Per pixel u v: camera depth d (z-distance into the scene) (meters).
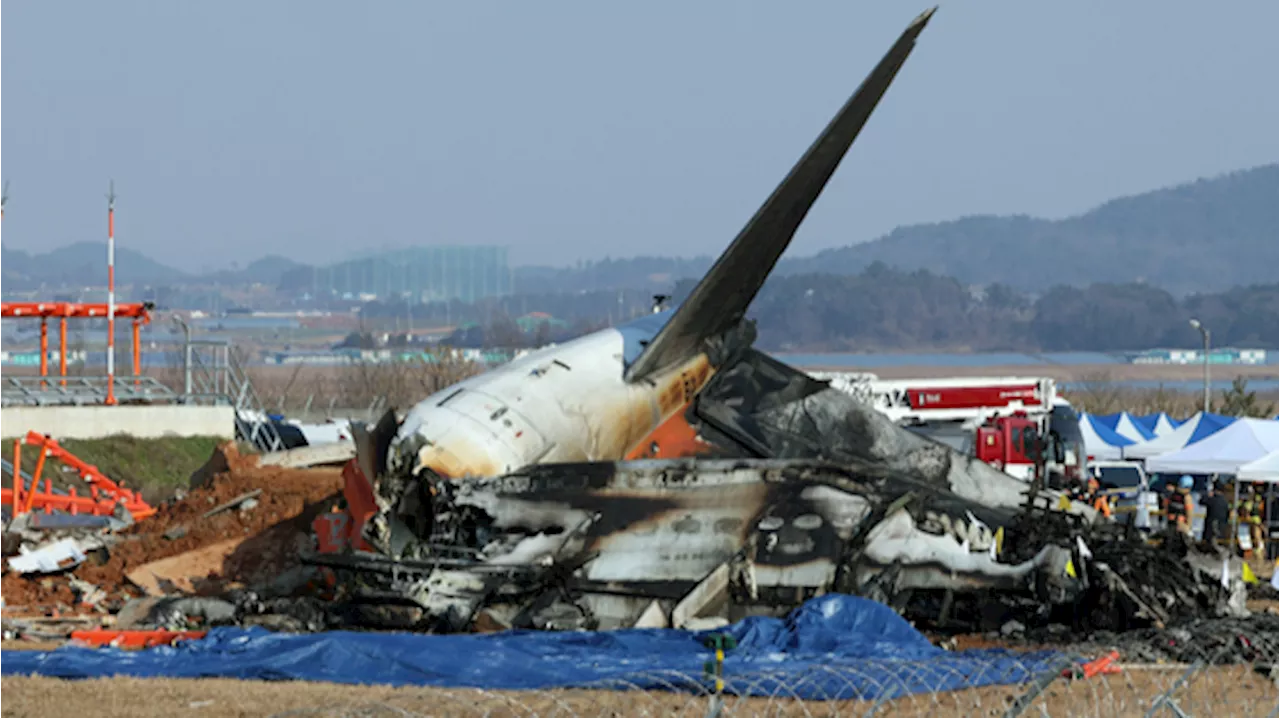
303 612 74.88
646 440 95.19
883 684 57.06
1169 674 62.59
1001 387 159.88
